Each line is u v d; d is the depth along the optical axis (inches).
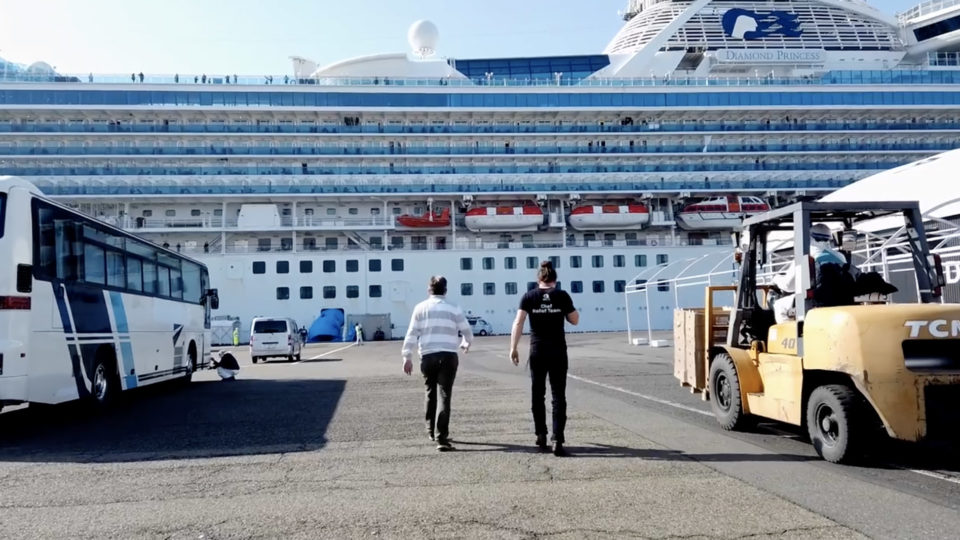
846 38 1708.9
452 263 1520.7
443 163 1552.7
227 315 1471.5
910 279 528.1
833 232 299.9
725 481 213.3
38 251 353.4
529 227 1563.7
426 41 1817.2
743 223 313.9
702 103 1552.7
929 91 1562.5
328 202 1547.7
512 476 224.7
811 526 168.2
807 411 250.2
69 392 381.4
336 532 168.9
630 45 1761.8
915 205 261.7
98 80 1496.1
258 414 395.9
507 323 1514.5
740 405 291.1
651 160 1584.6
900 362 215.9
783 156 1578.5
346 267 1505.9
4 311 327.3
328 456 264.4
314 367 810.8
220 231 1482.5
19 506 199.3
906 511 180.2
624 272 1540.4
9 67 1534.2
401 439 299.1
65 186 1427.2
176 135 1459.2
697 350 358.3
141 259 510.9
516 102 1544.0
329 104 1503.4
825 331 234.5
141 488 219.3
